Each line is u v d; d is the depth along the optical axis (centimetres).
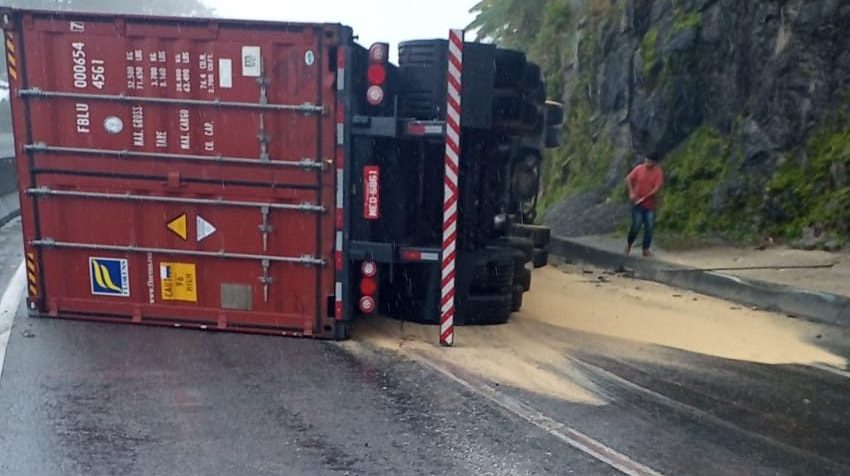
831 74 1341
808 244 1273
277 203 712
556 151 2088
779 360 734
